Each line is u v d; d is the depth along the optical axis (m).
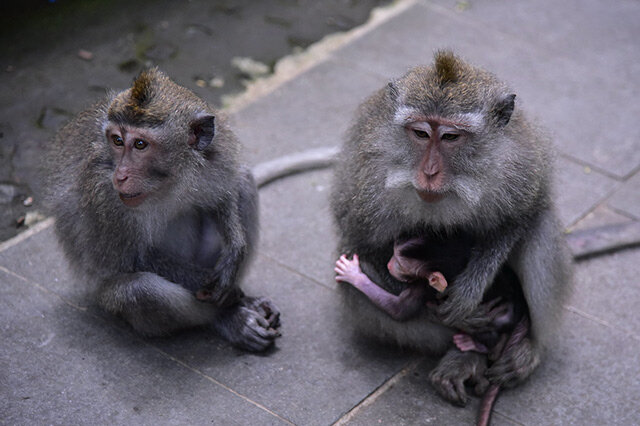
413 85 1.71
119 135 1.73
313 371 1.82
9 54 2.41
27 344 1.81
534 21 2.65
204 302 1.83
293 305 1.92
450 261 1.80
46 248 1.97
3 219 2.04
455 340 1.82
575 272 1.97
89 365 1.79
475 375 1.80
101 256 1.81
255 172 2.12
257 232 1.88
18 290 1.89
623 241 2.05
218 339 1.86
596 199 2.17
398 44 2.53
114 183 1.73
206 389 1.78
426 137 1.70
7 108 2.27
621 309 1.96
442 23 2.61
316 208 2.10
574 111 2.37
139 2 2.61
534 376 1.84
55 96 2.31
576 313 1.94
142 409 1.74
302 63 2.46
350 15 2.63
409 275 1.76
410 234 1.80
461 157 1.71
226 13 2.61
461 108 1.69
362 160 1.78
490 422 1.77
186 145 1.76
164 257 1.84
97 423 1.72
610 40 2.60
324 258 2.01
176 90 1.78
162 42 2.49
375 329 1.84
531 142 1.77
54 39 2.46
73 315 1.87
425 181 1.70
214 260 1.88
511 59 2.50
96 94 2.33
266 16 2.61
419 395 1.80
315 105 2.34
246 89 2.37
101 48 2.45
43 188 1.90
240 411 1.75
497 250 1.78
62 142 1.86
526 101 2.38
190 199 1.80
